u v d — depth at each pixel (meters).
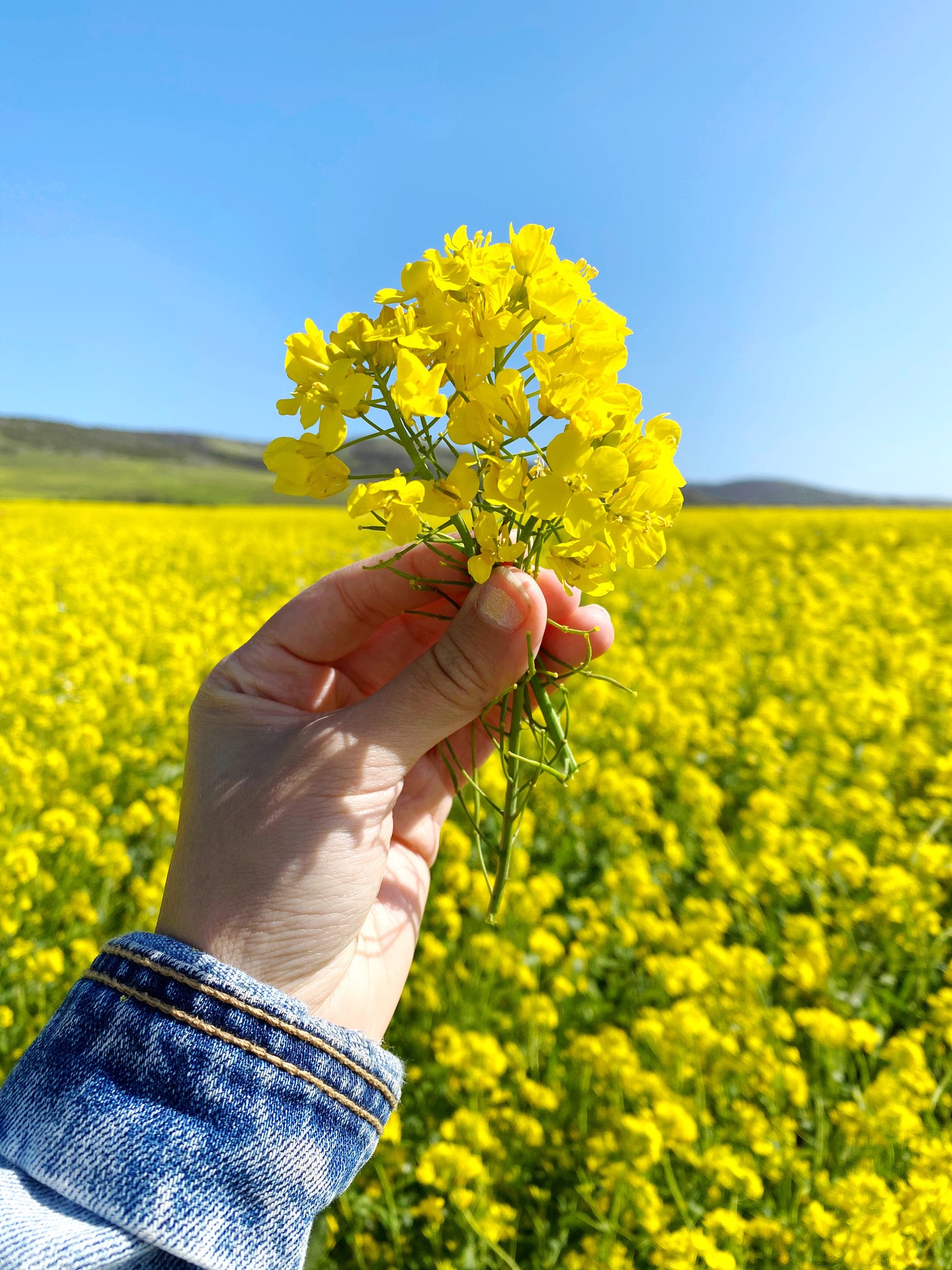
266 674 0.31
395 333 0.22
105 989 0.20
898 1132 0.40
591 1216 0.41
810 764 0.78
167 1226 0.18
